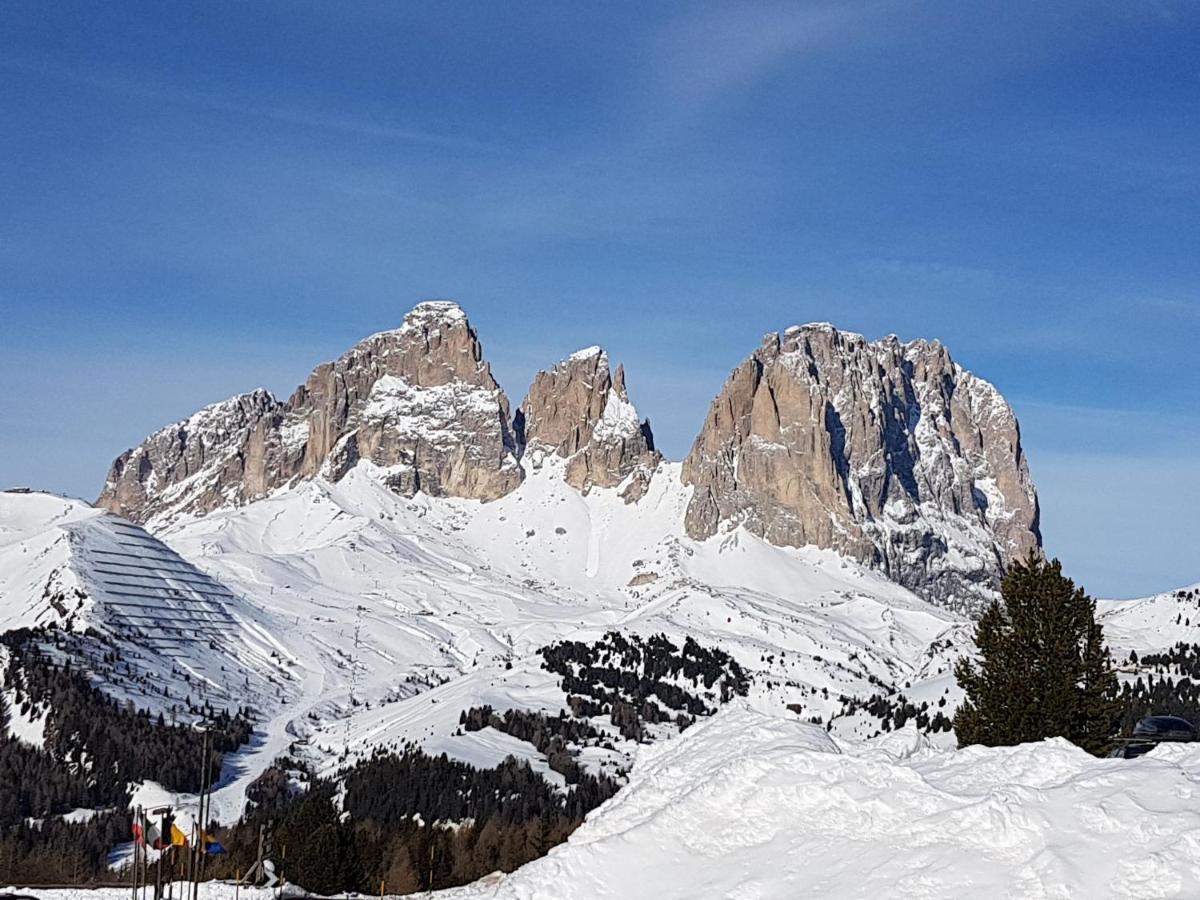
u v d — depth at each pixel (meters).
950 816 42.56
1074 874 38.41
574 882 45.75
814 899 40.91
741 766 48.16
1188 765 45.22
